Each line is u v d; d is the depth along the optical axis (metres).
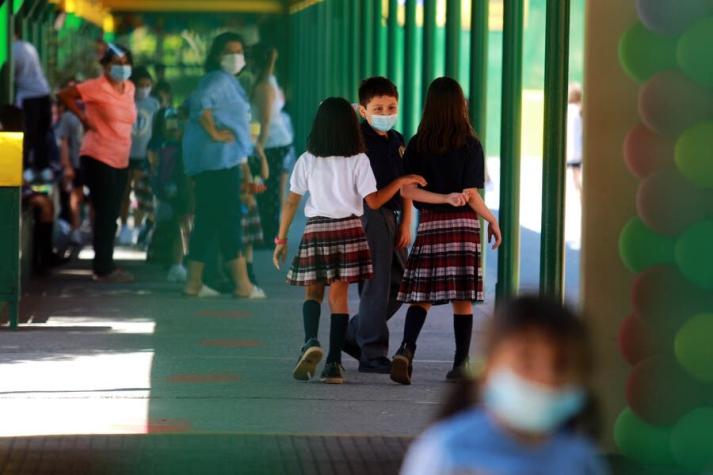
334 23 67.56
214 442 19.81
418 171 24.72
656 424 18.52
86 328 31.52
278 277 43.16
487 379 8.63
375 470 18.31
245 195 38.09
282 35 71.31
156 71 48.03
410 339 24.83
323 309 35.75
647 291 18.45
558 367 8.49
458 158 24.45
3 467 18.19
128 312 34.59
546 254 24.92
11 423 21.12
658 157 18.31
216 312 34.78
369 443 19.91
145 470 18.17
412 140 24.81
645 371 18.50
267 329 31.97
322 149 24.42
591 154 18.44
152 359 27.45
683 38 18.08
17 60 43.94
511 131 32.56
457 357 25.20
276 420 21.72
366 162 24.41
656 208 18.39
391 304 26.31
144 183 49.09
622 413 18.56
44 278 42.22
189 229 41.44
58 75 63.34
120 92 41.22
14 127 38.31
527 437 8.61
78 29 64.50
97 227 41.41
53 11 61.94
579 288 18.64
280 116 50.12
